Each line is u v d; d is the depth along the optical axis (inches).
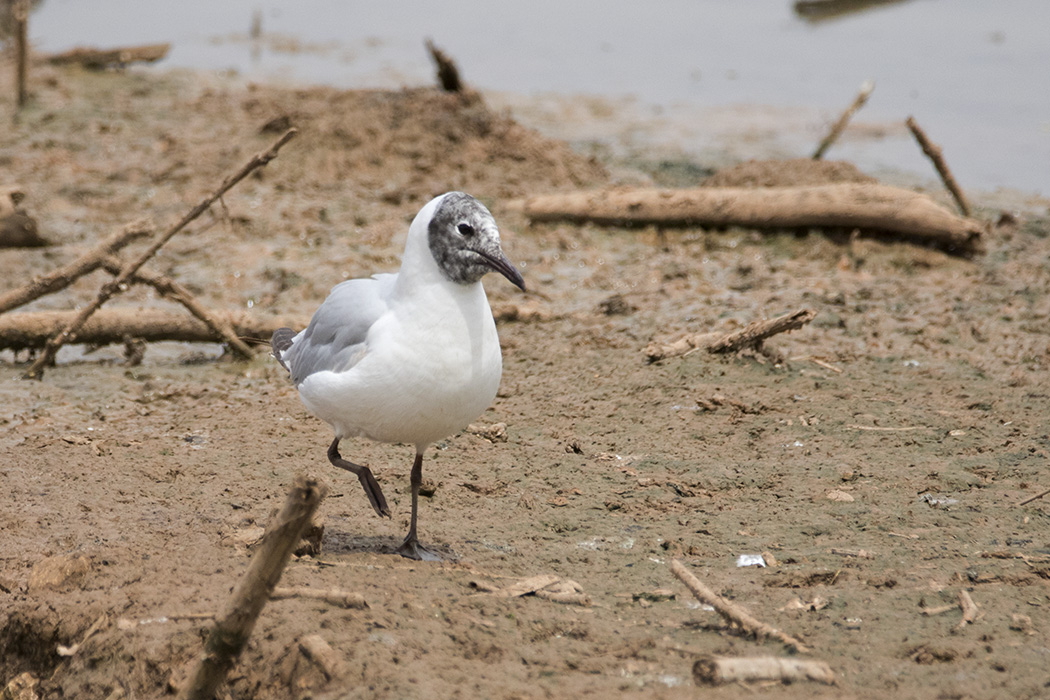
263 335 589.9
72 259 701.3
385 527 370.9
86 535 352.8
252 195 822.5
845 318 619.5
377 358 312.3
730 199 772.6
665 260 735.7
